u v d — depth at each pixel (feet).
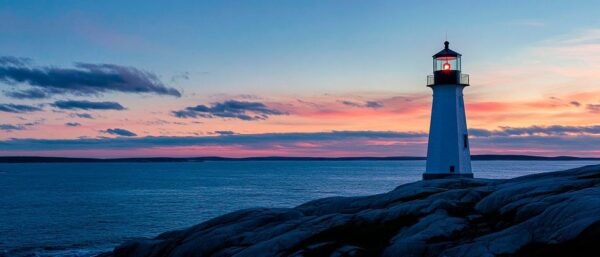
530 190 68.85
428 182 94.58
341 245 67.41
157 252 90.89
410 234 65.72
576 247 50.78
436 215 68.59
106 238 204.95
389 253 62.44
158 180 652.48
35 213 280.51
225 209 295.89
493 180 94.27
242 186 508.53
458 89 155.02
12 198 375.04
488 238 57.31
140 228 228.22
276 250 69.87
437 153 154.10
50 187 506.89
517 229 56.95
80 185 540.93
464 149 154.61
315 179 654.12
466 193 76.69
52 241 198.59
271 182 584.40
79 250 182.80
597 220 50.19
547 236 53.52
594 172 79.97
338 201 95.25
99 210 292.40
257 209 95.25
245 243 78.74
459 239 61.57
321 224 75.05
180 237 92.63
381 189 458.91
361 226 71.82
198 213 277.85
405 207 73.41
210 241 83.51
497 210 67.72
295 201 342.64
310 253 66.18
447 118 153.48
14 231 220.23
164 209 296.10
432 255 59.36
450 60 156.35
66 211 288.71
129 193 418.72
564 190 66.90
